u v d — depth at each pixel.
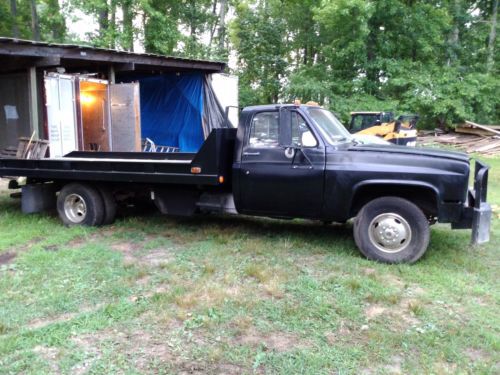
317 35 27.89
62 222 7.21
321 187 5.43
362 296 4.34
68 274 4.89
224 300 4.20
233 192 5.92
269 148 5.68
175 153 7.60
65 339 3.53
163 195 6.57
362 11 20.92
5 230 6.71
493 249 5.87
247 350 3.37
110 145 11.98
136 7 21.02
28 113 12.05
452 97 21.56
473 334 3.62
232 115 15.16
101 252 5.61
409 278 4.77
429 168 5.05
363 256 5.43
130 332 3.66
